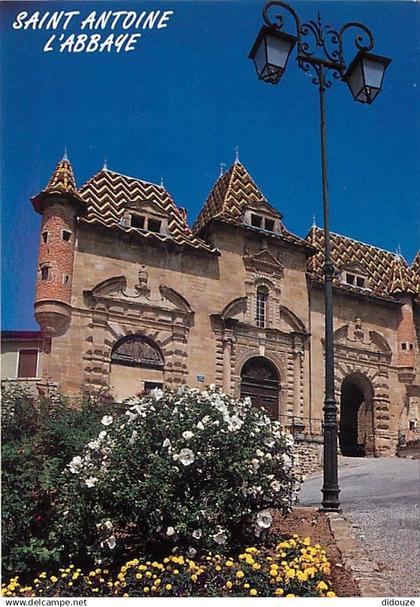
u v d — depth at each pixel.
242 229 34.53
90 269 30.34
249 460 10.48
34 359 28.41
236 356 32.97
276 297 34.91
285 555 9.48
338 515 12.42
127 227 31.59
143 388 30.31
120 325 30.41
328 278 13.70
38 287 28.70
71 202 30.03
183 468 10.12
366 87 14.47
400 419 37.88
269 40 13.92
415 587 8.91
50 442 11.27
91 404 13.45
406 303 39.44
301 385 34.44
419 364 38.69
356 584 9.07
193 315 32.28
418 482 19.39
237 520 10.24
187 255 32.94
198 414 10.85
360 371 37.25
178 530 9.65
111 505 10.05
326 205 14.23
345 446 37.91
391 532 11.65
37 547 10.02
